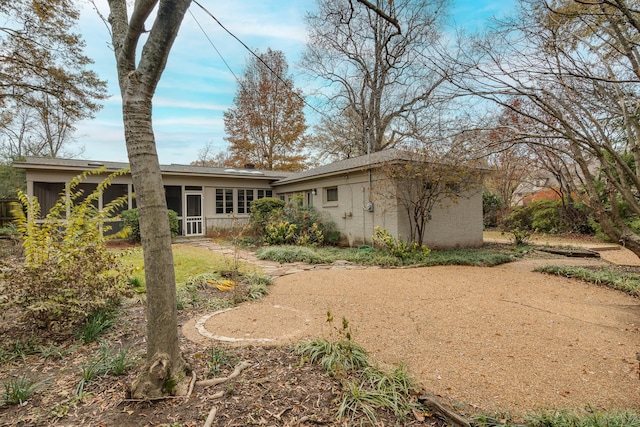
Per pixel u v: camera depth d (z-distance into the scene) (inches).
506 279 249.9
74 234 152.6
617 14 157.6
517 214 606.9
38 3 351.6
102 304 140.3
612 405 89.4
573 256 354.0
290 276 264.2
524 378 104.7
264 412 82.4
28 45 390.3
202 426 76.5
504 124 231.1
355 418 80.5
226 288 217.8
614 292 211.2
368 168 399.5
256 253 381.1
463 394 95.3
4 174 740.7
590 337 137.8
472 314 169.0
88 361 109.5
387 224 386.0
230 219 587.2
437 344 132.0
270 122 970.7
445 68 188.2
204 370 103.1
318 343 119.6
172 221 518.3
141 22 84.7
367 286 229.9
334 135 877.8
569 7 179.6
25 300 132.5
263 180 639.1
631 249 205.0
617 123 221.5
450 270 284.5
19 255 340.2
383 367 109.2
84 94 453.1
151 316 90.1
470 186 352.8
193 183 567.8
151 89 90.0
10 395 88.3
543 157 439.5
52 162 472.4
